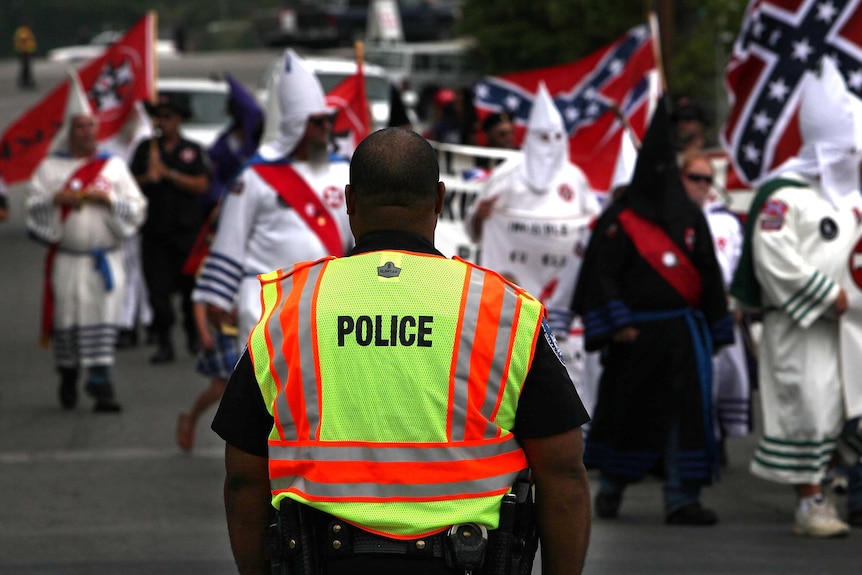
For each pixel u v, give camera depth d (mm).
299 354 10516
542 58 91875
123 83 45812
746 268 25531
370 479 10273
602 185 41531
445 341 10398
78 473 29609
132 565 22125
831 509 25094
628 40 42719
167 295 44562
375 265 10727
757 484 30062
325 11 159750
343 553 10312
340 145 33938
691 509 25844
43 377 42281
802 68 35156
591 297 26078
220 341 29797
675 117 32938
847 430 25172
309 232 25844
